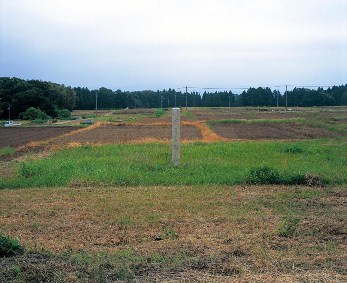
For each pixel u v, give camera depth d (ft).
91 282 21.81
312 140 107.86
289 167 57.31
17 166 65.72
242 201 40.45
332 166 58.59
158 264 24.29
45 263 24.38
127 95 560.20
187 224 33.17
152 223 33.45
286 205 39.14
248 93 556.10
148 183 49.32
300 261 24.80
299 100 512.63
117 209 37.70
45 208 38.45
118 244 28.78
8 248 26.17
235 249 26.76
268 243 28.40
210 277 22.34
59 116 328.08
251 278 22.06
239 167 57.88
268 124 184.85
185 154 73.05
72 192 45.06
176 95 604.90
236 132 144.36
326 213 36.42
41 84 330.34
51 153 84.48
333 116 229.25
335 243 28.58
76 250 27.32
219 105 571.69
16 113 320.09
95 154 77.61
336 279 21.90
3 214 36.73
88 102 527.81
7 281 21.85
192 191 44.83
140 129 169.07
